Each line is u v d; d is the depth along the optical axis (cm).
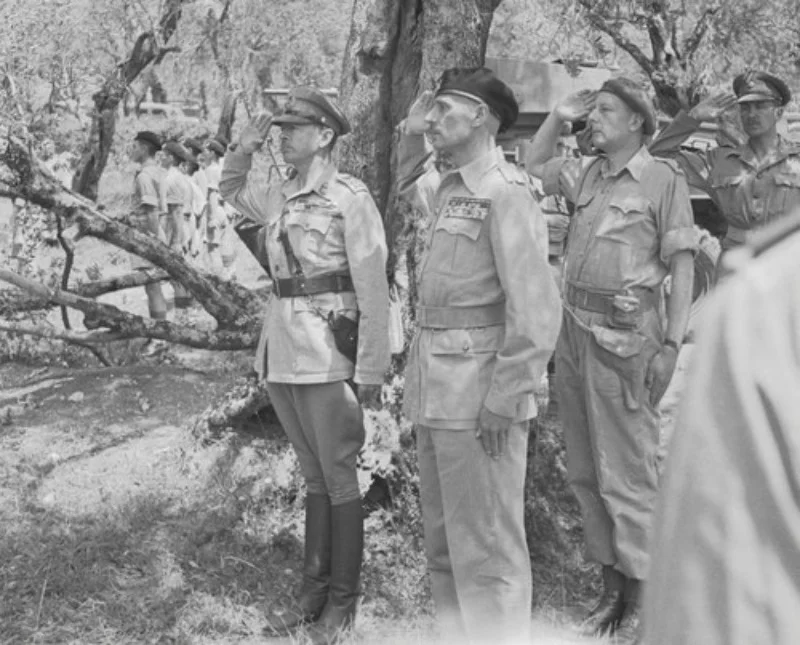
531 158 459
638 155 430
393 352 450
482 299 369
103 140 966
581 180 445
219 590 456
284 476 521
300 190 431
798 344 79
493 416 362
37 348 760
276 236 430
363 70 544
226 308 634
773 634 76
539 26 796
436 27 517
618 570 443
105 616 435
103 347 774
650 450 437
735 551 77
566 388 447
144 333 626
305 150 422
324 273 425
